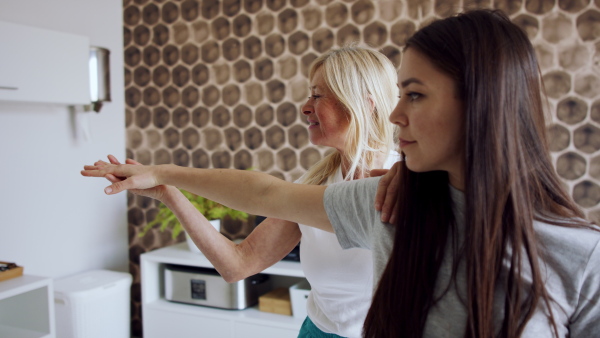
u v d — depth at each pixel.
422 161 0.64
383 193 0.74
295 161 2.80
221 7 2.92
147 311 2.72
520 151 0.59
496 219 0.59
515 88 0.59
